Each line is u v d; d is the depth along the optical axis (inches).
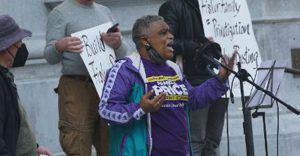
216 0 342.3
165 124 256.5
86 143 314.8
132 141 255.6
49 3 423.5
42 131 412.5
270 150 436.8
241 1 346.6
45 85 414.3
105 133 320.8
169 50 259.8
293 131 442.0
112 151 260.7
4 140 233.5
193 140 347.3
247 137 295.0
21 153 246.1
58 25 315.3
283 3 458.9
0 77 236.4
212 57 273.9
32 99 411.2
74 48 305.1
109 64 311.6
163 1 441.7
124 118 250.2
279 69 301.1
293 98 453.1
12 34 242.4
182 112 261.4
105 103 254.7
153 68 260.1
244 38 346.3
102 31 312.8
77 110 313.7
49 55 311.0
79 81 315.9
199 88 269.3
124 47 321.4
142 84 257.0
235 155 432.8
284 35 455.5
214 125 357.7
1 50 239.9
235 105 440.8
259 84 300.0
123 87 255.6
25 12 421.1
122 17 437.7
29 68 414.6
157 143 255.8
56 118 416.2
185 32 340.8
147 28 258.7
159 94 250.8
